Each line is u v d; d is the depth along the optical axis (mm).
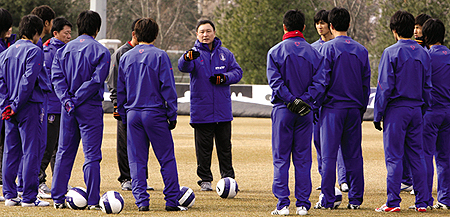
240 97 70312
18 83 19625
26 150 20078
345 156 20547
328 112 19953
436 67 21141
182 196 20391
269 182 27547
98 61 19062
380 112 20062
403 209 20859
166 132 19469
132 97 19344
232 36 105188
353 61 19719
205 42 25500
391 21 20375
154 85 19141
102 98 19484
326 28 25281
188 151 39812
